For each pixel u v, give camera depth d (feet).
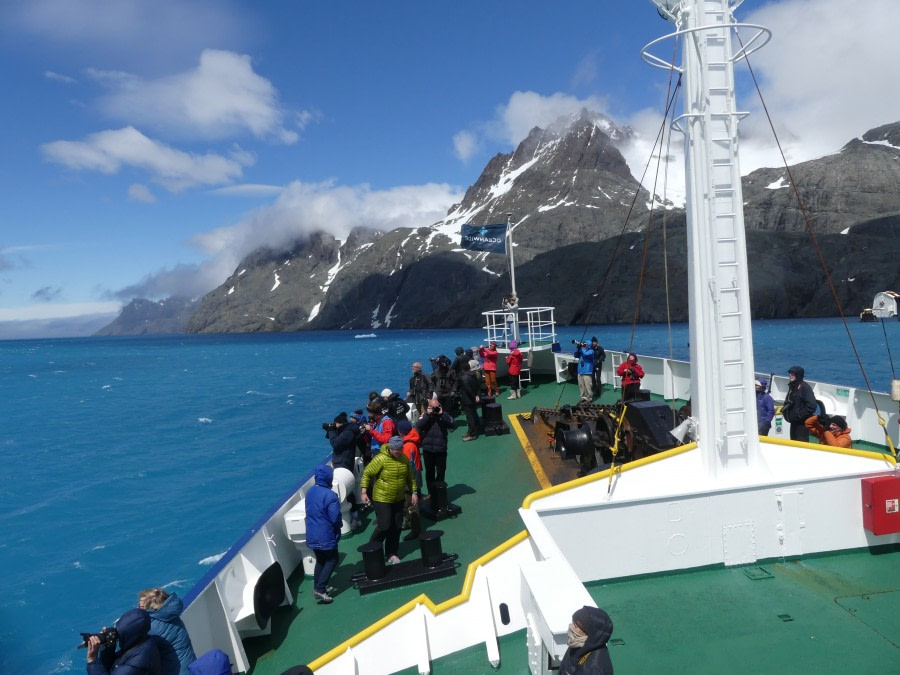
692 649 15.97
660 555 19.63
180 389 233.35
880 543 20.36
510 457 38.01
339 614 21.40
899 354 242.78
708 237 19.51
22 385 277.03
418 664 17.61
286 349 568.00
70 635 49.08
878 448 33.76
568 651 11.14
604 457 31.04
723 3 19.16
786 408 30.73
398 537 24.73
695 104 19.42
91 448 120.98
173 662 14.51
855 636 16.06
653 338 436.35
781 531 19.92
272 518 24.11
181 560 62.18
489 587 19.20
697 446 20.52
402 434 29.94
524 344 67.41
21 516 78.02
